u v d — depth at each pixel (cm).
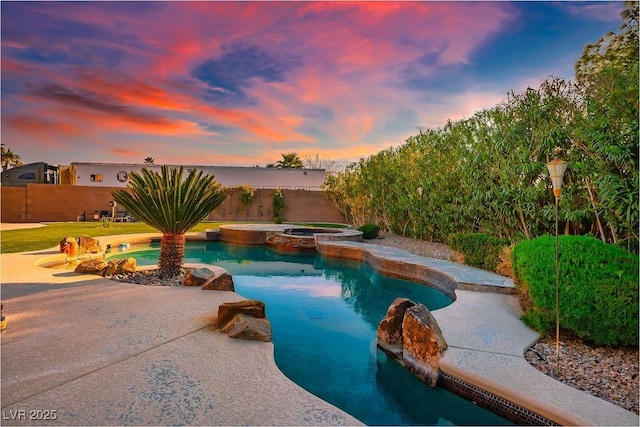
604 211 534
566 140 605
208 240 1338
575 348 352
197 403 231
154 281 585
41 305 439
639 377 294
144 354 304
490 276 621
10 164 3734
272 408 227
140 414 217
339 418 218
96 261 647
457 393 290
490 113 797
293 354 393
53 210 1866
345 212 2064
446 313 442
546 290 371
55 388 246
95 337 339
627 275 345
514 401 253
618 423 219
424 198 1088
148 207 583
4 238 1076
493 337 362
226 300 473
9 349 309
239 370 278
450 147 1009
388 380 335
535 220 683
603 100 505
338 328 476
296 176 2653
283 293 659
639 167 454
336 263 971
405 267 769
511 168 696
